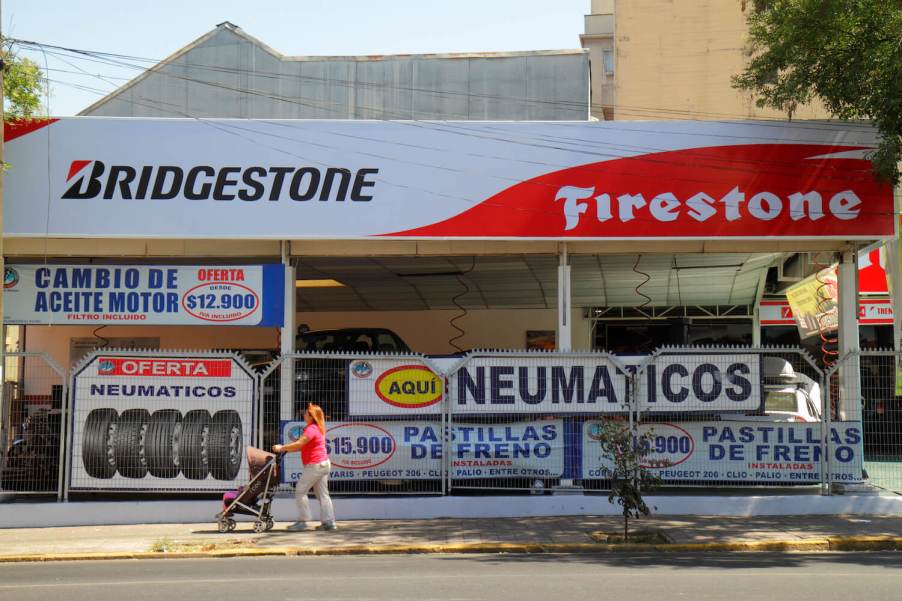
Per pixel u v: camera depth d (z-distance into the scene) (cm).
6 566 1137
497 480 1452
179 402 1446
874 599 823
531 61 2464
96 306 1512
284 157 1524
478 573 1003
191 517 1436
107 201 1516
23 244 1555
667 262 1911
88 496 1520
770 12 1534
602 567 1045
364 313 2653
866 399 1566
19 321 1508
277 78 2544
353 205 1518
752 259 1900
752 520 1388
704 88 3012
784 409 1620
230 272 1514
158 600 852
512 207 1515
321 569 1053
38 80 1541
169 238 1533
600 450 1455
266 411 1484
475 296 2395
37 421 1462
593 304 2486
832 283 1750
